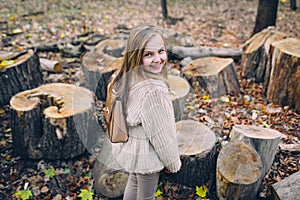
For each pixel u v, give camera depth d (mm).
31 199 2627
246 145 2492
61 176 2797
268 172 2691
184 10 7438
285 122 3336
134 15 7043
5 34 5453
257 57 4020
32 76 3691
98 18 6711
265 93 3830
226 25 6414
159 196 2596
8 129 3277
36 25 6043
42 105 2863
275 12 5020
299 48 3467
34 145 2840
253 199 2467
